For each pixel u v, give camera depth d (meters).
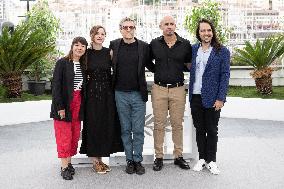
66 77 4.87
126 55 4.96
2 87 9.59
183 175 5.05
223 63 4.95
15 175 5.17
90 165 5.49
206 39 4.94
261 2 15.24
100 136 5.05
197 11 12.29
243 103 9.27
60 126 4.93
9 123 8.77
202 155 5.25
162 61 5.07
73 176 5.06
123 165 5.51
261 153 6.09
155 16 13.09
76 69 4.91
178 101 5.15
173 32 4.97
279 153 6.08
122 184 4.74
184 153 5.64
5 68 9.59
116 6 13.35
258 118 9.12
